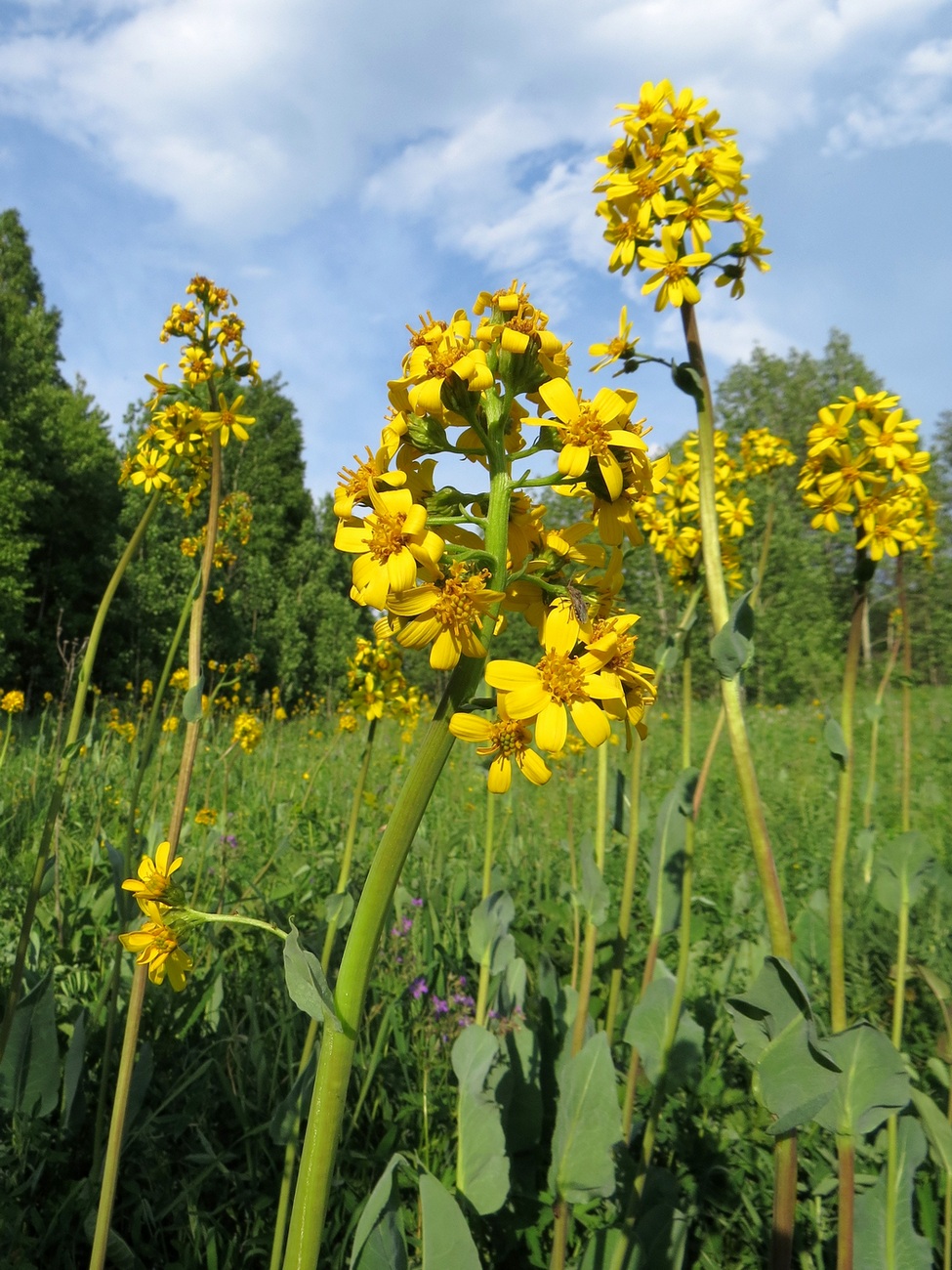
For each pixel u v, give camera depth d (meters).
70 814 4.88
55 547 25.47
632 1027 2.18
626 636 1.21
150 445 2.58
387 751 7.82
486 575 1.16
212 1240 1.94
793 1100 1.39
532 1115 2.38
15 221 33.00
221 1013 2.83
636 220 1.89
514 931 3.70
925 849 2.47
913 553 3.31
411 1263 1.96
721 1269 2.07
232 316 2.44
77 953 3.29
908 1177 1.83
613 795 2.50
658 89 1.90
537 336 1.21
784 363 39.31
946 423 26.12
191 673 2.16
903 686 3.40
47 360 28.05
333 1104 1.09
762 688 18.31
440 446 1.23
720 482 3.21
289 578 31.73
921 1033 2.92
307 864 4.22
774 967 1.38
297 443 37.97
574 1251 2.18
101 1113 2.16
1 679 22.56
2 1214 1.91
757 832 1.55
